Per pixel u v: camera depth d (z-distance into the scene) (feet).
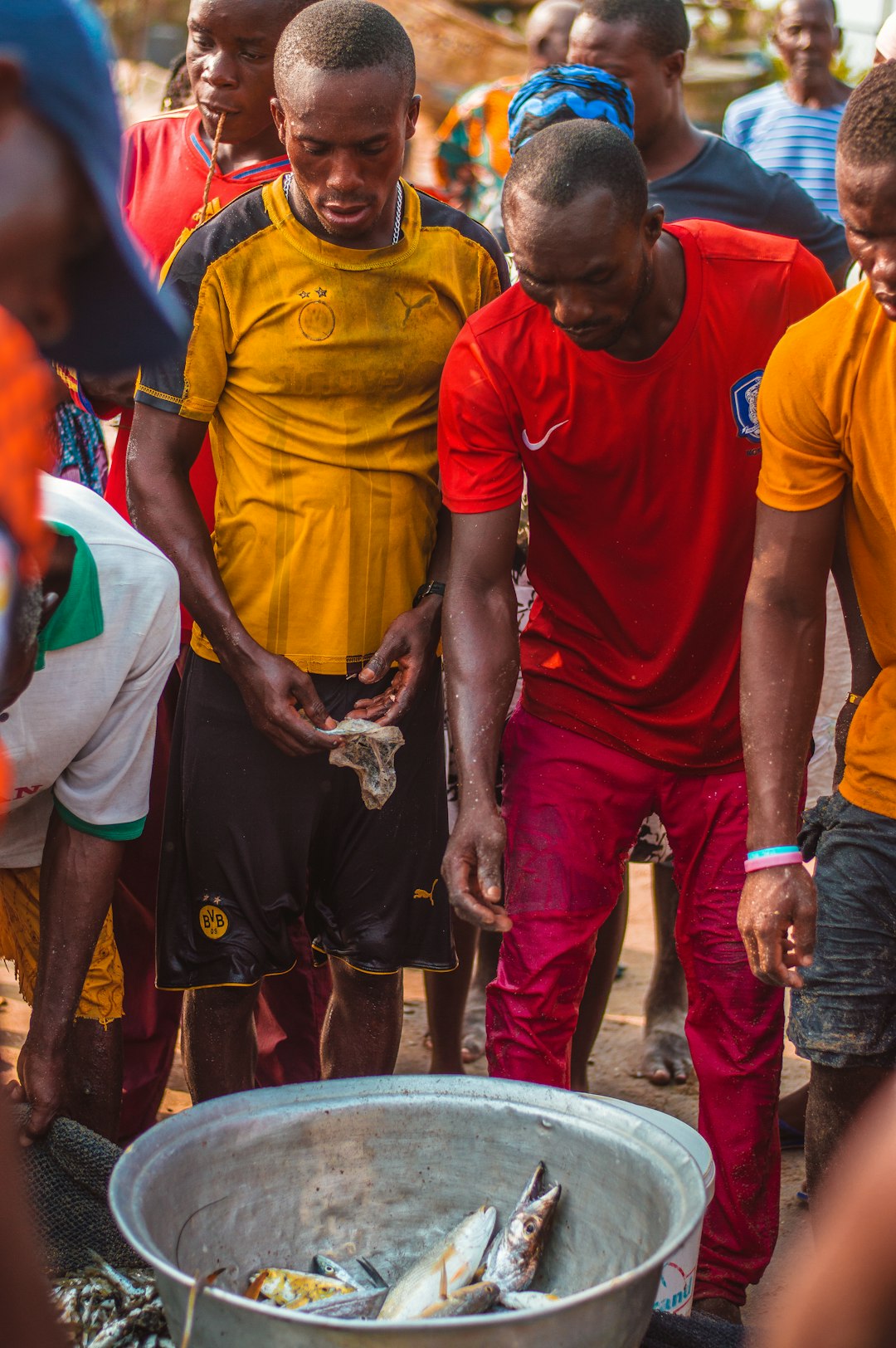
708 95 43.04
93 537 7.50
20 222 3.53
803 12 18.56
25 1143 7.38
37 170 3.54
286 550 8.90
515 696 10.43
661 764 9.11
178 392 8.77
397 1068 12.35
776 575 7.91
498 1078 6.69
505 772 9.48
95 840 7.87
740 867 8.98
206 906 9.10
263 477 8.87
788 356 7.66
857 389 7.42
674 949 12.34
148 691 7.74
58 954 7.83
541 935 8.95
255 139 10.82
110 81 3.68
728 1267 8.73
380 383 8.87
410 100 8.52
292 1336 4.99
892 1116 3.51
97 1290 6.79
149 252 10.85
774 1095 8.84
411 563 9.23
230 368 8.87
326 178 8.22
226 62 10.36
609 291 7.87
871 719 7.92
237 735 8.96
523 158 7.92
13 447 3.51
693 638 9.04
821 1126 8.16
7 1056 9.98
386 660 8.87
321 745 8.54
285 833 9.04
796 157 18.80
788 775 7.79
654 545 8.90
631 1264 6.13
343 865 9.24
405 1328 4.88
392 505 9.01
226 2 10.23
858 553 7.86
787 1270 9.61
